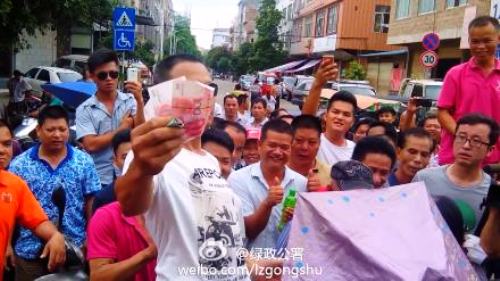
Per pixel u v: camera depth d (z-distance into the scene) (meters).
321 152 4.81
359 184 2.97
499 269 3.01
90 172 4.36
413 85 16.44
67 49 24.95
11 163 4.28
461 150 3.53
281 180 3.70
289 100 31.03
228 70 94.25
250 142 5.59
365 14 35.34
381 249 2.25
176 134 1.66
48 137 4.18
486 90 4.36
